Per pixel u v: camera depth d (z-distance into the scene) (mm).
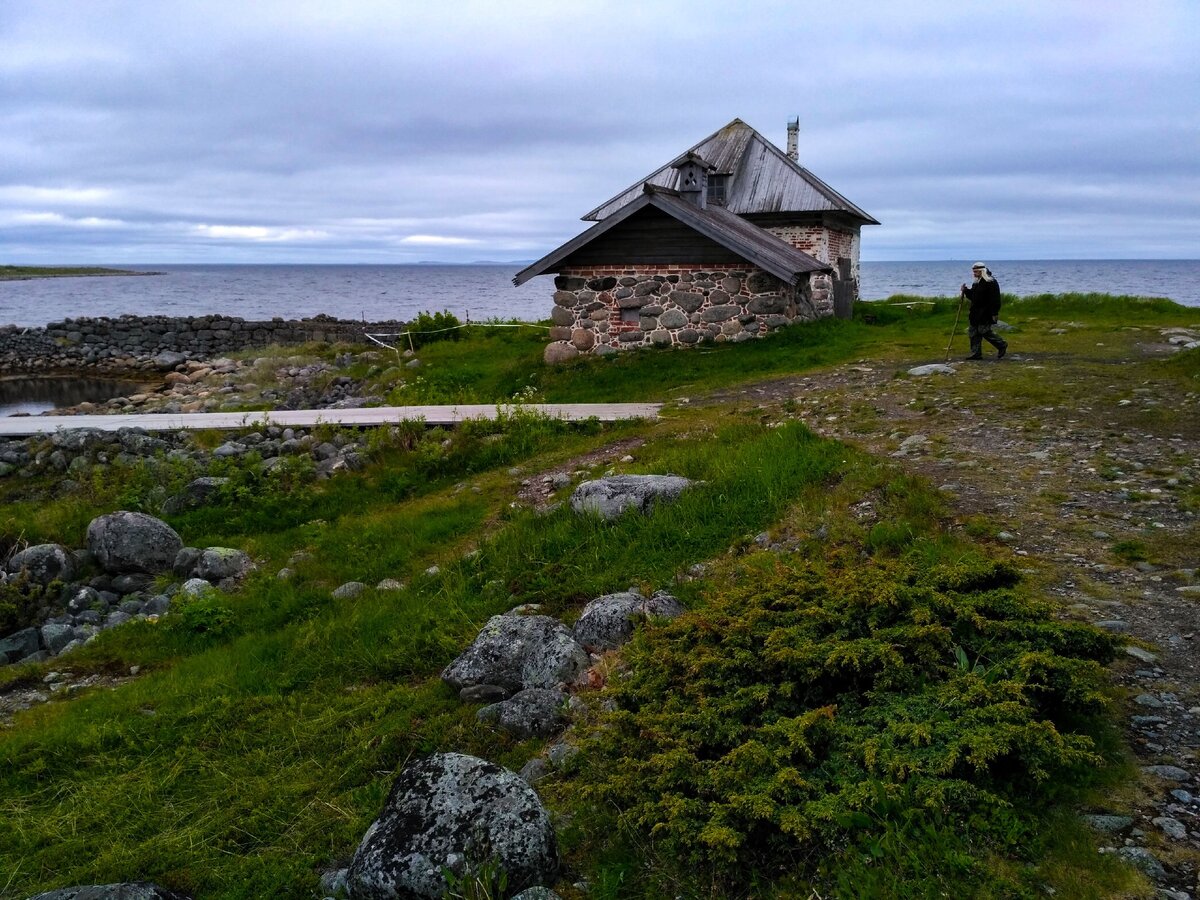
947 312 26375
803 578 5566
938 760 3795
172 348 38875
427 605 8664
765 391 15883
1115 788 3891
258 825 5465
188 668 8281
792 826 3570
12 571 11219
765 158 29297
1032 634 4590
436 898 4031
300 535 12289
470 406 17641
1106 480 8391
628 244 20953
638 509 9438
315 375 27125
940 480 8773
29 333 38469
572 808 4754
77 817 5754
